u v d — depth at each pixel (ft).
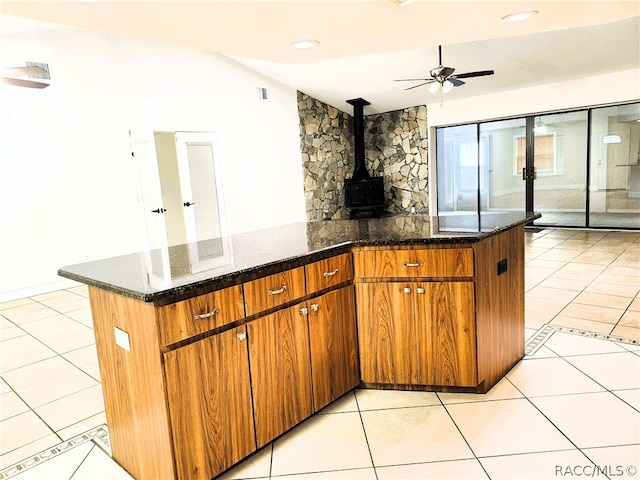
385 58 19.67
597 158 23.62
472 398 7.68
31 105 16.52
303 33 8.10
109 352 6.07
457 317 7.50
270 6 6.64
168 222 20.77
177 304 5.26
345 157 30.07
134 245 19.51
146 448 5.76
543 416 7.00
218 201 22.26
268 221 24.80
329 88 24.75
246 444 6.19
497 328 8.11
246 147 23.47
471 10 7.39
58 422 7.86
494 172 26.84
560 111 23.76
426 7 7.12
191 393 5.49
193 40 8.21
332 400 7.56
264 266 6.21
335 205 29.40
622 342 9.57
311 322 7.09
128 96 18.97
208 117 21.71
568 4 7.25
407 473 5.87
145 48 19.36
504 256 8.30
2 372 10.04
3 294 16.34
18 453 6.95
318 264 7.16
